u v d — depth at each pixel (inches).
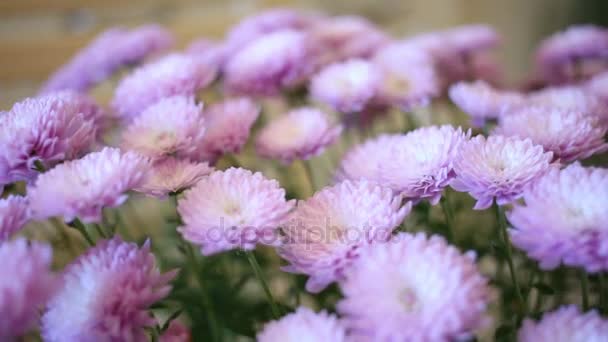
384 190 15.8
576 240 14.2
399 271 14.1
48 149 15.8
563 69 26.5
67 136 16.2
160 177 16.4
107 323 14.4
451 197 20.1
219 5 38.6
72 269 15.3
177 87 19.1
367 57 22.9
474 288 13.8
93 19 36.5
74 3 35.6
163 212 21.7
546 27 43.8
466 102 19.1
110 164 15.3
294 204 15.4
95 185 15.0
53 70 35.7
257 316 18.5
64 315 14.7
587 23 42.4
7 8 34.7
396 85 21.0
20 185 19.5
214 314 18.2
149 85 19.3
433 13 41.6
